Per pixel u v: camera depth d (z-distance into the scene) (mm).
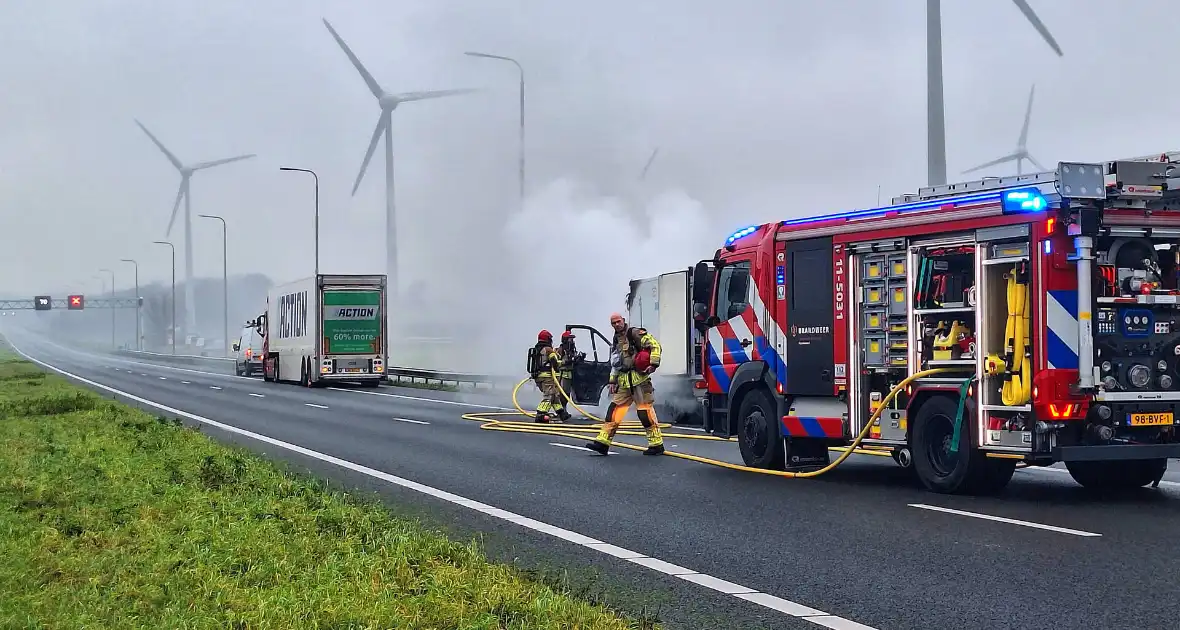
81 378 48250
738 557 8492
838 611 6770
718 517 10406
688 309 22875
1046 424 10734
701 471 14195
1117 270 11055
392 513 10391
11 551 7855
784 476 13531
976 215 11320
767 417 14086
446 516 10562
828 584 7508
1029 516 10102
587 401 24703
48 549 8039
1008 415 11078
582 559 8469
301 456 16062
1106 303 10867
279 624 5863
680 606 6938
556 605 6375
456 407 28516
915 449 11961
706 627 6418
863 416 12648
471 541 8875
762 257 14195
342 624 5828
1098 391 10789
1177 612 6543
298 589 6750
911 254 12023
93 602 6410
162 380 47688
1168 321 11133
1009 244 11102
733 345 14930
